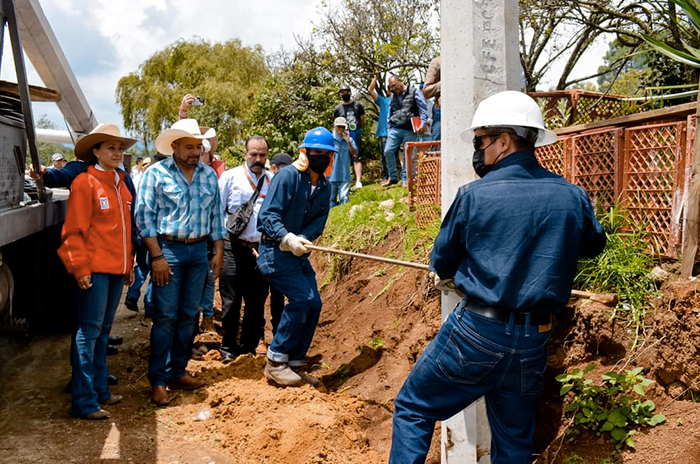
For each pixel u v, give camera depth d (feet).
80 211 14.15
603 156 14.70
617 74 29.99
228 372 18.12
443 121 11.75
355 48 48.26
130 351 20.25
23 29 18.76
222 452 13.69
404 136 32.99
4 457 12.65
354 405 15.75
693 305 10.67
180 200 16.17
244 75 93.25
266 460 13.58
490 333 9.37
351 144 34.88
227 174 20.80
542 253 9.26
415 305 17.97
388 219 24.77
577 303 12.93
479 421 11.53
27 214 15.88
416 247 20.56
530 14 33.94
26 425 14.24
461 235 9.79
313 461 13.32
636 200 14.02
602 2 32.30
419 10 48.19
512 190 9.48
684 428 10.15
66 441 13.55
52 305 20.83
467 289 9.59
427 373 10.05
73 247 14.10
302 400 15.81
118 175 15.23
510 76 11.44
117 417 15.07
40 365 18.17
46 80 21.59
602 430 10.74
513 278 9.23
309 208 17.87
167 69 94.89
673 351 10.86
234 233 19.34
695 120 12.34
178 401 16.19
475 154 10.46
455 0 11.28
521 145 9.98
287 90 49.98
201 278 16.83
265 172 20.35
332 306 23.13
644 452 10.20
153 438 14.14
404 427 10.18
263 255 17.38
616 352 11.92
